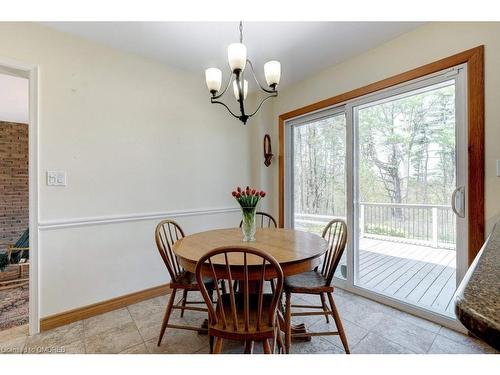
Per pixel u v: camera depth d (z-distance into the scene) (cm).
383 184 242
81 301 207
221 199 306
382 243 312
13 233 452
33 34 188
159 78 255
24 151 464
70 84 203
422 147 217
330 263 179
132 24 193
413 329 185
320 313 161
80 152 208
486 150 169
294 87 311
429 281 264
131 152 237
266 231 208
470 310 42
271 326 121
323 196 293
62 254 199
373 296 234
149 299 244
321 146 296
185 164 275
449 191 199
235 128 321
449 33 185
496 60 165
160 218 255
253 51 233
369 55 233
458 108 183
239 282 170
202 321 200
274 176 342
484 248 79
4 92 315
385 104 241
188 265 138
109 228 224
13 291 290
